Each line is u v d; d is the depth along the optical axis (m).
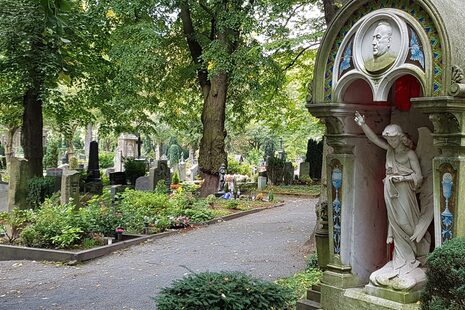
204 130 25.05
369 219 5.66
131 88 22.98
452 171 4.48
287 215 19.61
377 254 5.71
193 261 11.28
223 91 24.83
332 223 5.60
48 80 21.33
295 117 29.38
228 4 21.83
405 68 4.61
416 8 4.61
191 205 18.92
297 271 9.59
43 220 13.07
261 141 54.31
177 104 29.17
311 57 21.05
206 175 24.80
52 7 5.62
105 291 8.93
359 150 5.57
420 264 5.14
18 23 19.17
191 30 24.86
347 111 5.40
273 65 20.05
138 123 32.81
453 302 3.99
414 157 5.09
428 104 4.41
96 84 25.78
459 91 4.21
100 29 23.39
